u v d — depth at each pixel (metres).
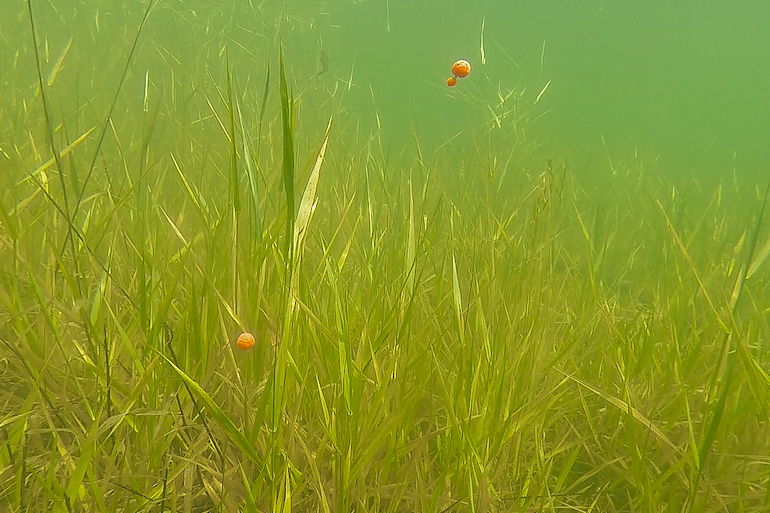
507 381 0.59
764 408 0.55
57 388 0.55
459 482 0.54
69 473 0.51
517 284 0.70
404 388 0.57
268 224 0.66
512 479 0.58
